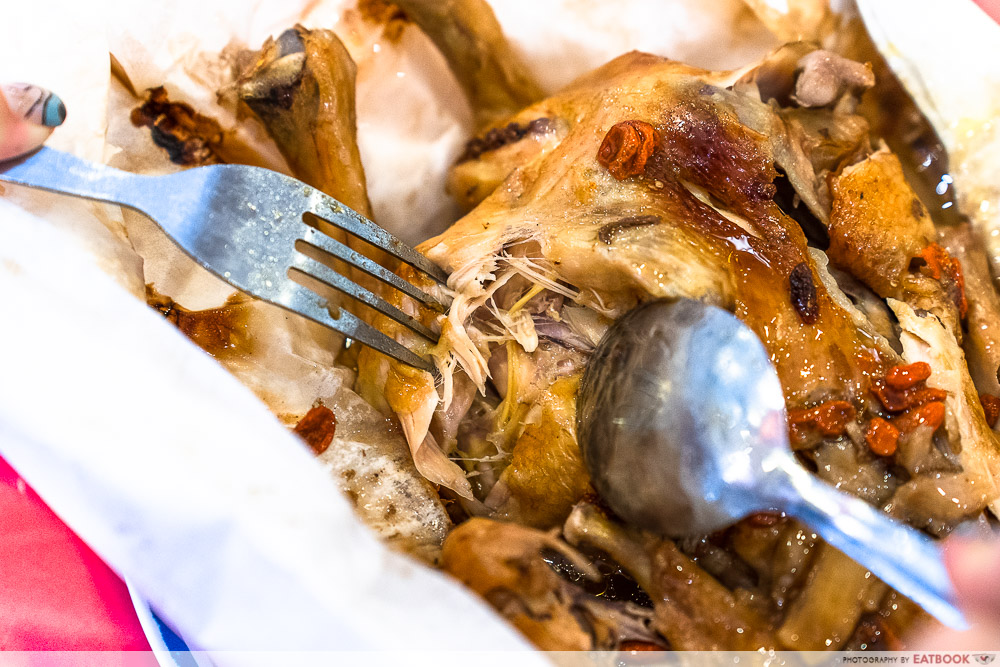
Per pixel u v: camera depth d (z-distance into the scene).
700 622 0.28
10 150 0.29
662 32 0.36
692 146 0.31
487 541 0.29
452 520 0.32
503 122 0.36
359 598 0.25
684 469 0.27
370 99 0.36
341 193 0.33
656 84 0.32
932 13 0.33
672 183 0.30
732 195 0.30
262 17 0.34
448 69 0.37
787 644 0.27
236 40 0.34
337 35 0.35
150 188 0.28
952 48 0.33
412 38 0.36
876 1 0.34
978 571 0.28
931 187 0.34
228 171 0.28
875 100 0.34
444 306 0.31
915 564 0.28
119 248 0.31
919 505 0.28
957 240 0.33
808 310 0.29
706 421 0.28
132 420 0.26
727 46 0.36
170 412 0.26
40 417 0.26
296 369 0.33
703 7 0.36
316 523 0.26
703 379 0.28
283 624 0.25
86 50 0.32
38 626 0.30
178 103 0.34
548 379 0.31
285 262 0.29
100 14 0.32
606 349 0.29
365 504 0.31
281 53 0.33
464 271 0.31
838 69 0.33
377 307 0.30
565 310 0.31
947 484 0.28
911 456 0.28
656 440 0.27
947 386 0.29
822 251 0.31
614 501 0.28
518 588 0.28
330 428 0.32
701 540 0.28
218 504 0.25
